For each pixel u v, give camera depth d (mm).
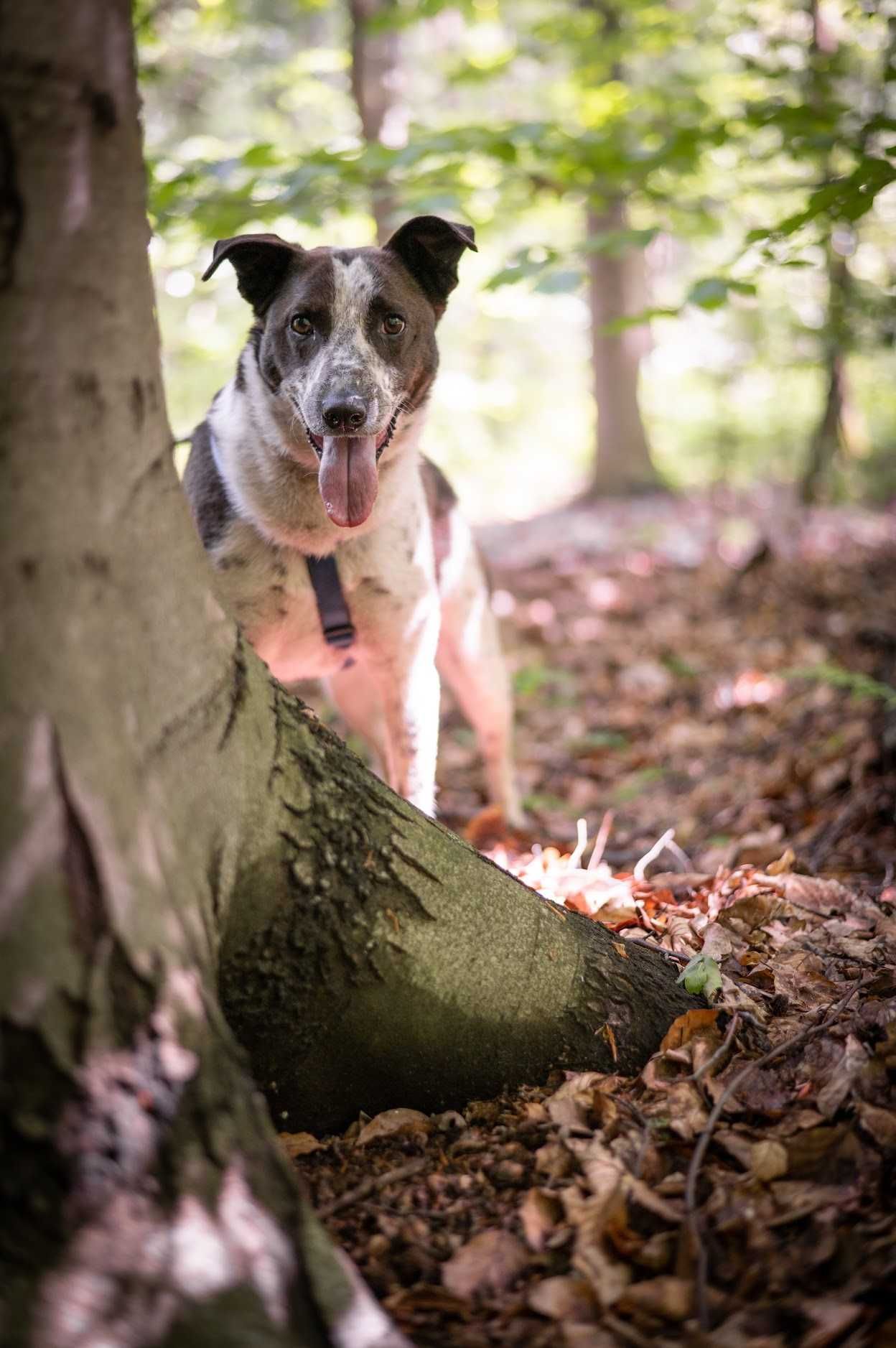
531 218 3730
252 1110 543
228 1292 483
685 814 1399
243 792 611
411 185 1740
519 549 3338
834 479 3230
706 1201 620
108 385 531
